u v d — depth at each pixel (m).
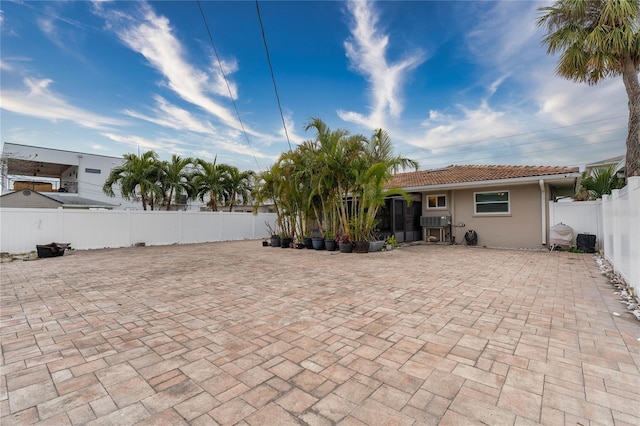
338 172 11.01
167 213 15.31
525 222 12.35
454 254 10.52
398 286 5.74
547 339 3.23
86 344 3.23
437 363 2.73
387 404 2.13
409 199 11.36
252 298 5.01
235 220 18.22
